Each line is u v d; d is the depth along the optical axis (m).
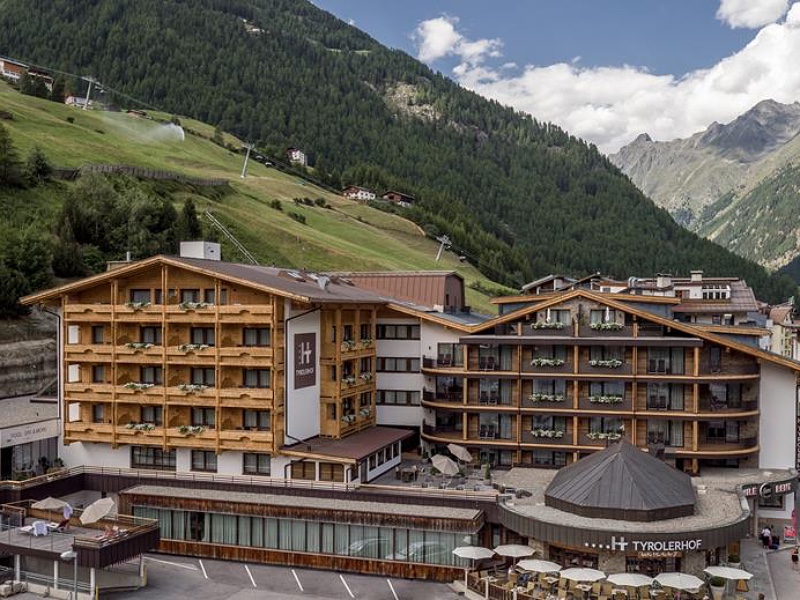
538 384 64.88
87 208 108.81
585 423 63.75
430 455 68.00
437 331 69.75
